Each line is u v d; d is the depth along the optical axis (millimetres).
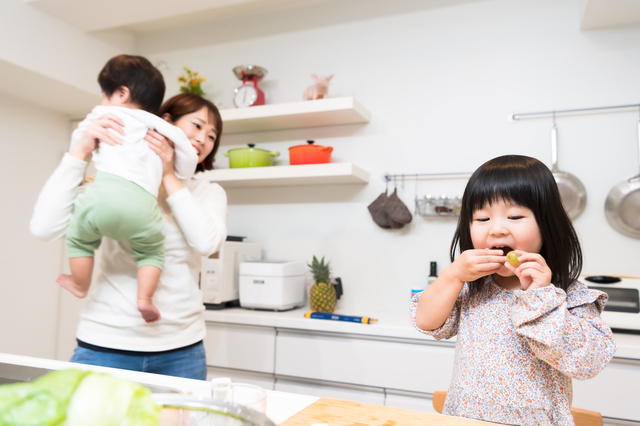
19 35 1938
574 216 1855
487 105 2043
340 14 2334
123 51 2619
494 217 760
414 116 2158
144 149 1037
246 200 2424
